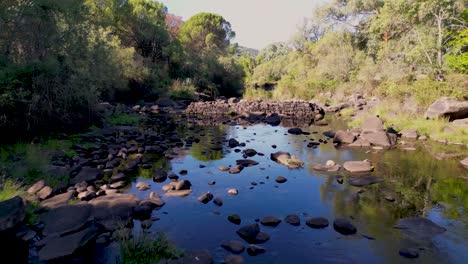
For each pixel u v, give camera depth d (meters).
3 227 5.43
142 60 31.97
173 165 10.88
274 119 22.80
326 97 34.03
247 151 12.59
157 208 7.24
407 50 24.06
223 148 13.70
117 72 22.20
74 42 13.79
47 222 6.04
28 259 5.15
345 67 36.50
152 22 36.53
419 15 21.00
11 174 8.16
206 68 41.72
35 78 11.95
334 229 6.38
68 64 13.25
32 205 6.86
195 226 6.44
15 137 11.42
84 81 14.27
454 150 13.21
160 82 32.94
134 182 9.00
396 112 19.52
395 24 24.39
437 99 17.23
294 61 57.09
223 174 9.95
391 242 5.90
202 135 16.89
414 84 19.58
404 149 13.49
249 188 8.71
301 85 37.59
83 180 8.78
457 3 20.09
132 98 29.20
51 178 8.49
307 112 26.33
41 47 12.84
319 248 5.68
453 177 9.80
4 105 11.02
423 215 7.11
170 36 41.12
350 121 22.33
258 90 51.78
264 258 5.34
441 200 7.97
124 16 33.94
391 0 22.30
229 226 6.46
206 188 8.65
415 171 10.39
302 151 13.25
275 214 7.11
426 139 15.26
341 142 14.89
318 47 42.06
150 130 16.88
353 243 5.86
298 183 9.18
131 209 6.93
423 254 5.50
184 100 32.94
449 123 16.23
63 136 13.21
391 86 21.08
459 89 17.20
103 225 6.23
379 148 13.70
